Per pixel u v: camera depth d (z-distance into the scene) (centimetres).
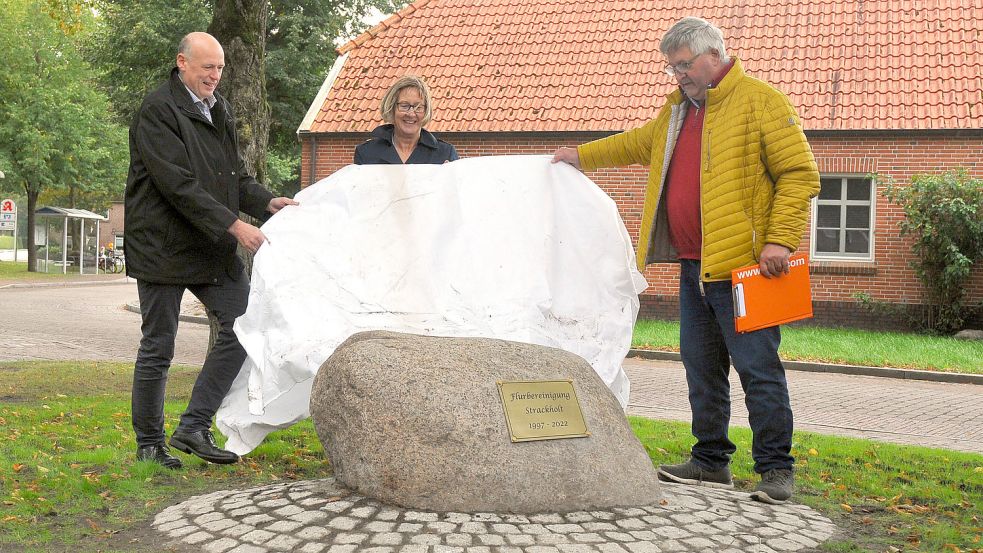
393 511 398
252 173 923
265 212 561
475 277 513
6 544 386
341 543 366
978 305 1767
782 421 481
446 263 513
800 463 616
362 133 1995
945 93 1838
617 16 2150
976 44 1919
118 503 449
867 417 960
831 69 1933
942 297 1769
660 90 1966
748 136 479
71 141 3597
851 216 1870
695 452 534
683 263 520
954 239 1764
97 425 656
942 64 1894
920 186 1756
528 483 405
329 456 439
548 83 2027
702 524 412
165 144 497
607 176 1886
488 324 502
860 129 1811
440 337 456
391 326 491
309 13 3147
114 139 3756
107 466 524
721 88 482
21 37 3466
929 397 1142
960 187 1734
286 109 3062
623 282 524
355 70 2139
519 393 423
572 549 366
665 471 529
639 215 1872
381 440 408
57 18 2206
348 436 420
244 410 516
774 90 479
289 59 3016
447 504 398
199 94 516
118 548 382
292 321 476
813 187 473
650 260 523
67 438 602
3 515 423
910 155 1806
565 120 1942
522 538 372
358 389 419
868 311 1838
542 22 2173
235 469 527
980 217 1741
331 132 2011
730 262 481
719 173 482
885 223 1827
